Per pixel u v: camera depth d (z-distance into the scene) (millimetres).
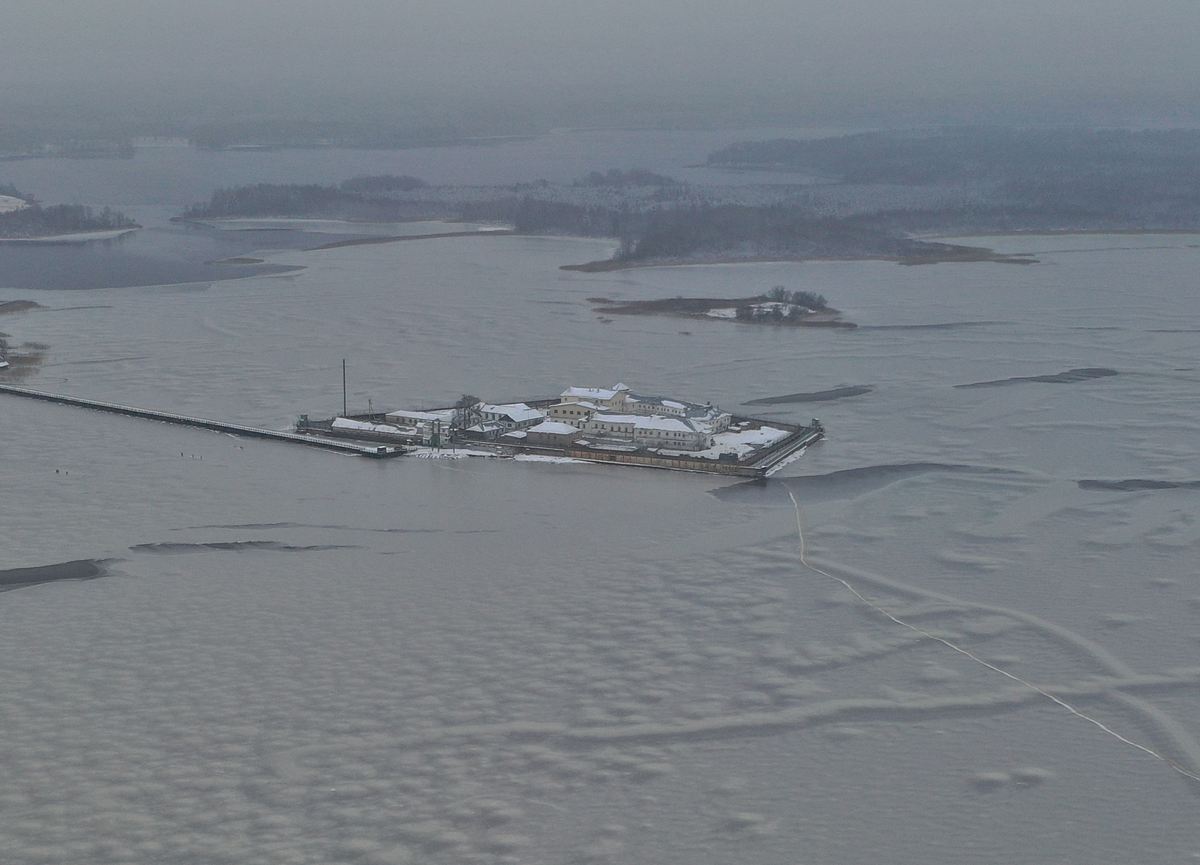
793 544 126438
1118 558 121688
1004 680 95812
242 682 95562
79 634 104188
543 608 109688
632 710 91188
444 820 78000
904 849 75250
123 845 75562
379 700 92750
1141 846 75375
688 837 76312
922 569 119188
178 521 133250
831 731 88125
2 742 86625
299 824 77562
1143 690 94125
